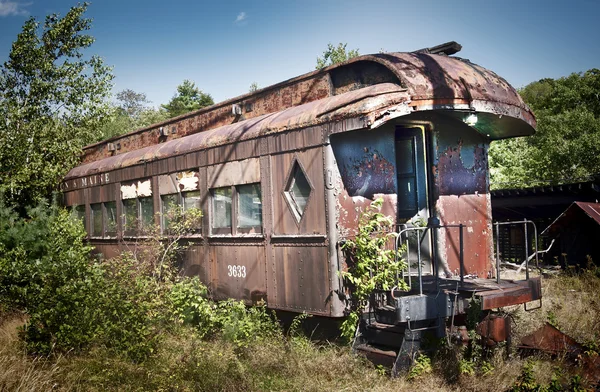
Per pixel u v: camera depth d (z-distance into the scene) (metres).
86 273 6.90
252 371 5.74
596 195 12.41
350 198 6.34
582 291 9.42
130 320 6.26
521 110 7.08
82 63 13.30
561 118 22.97
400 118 6.91
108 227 10.79
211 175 8.07
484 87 6.69
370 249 6.08
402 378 5.46
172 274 8.46
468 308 5.93
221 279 7.90
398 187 7.44
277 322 6.99
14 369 5.54
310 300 6.41
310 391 5.23
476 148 7.79
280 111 7.60
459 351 5.84
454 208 7.34
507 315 6.68
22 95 12.89
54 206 10.32
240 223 7.61
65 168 12.88
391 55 6.62
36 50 12.62
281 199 6.85
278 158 6.89
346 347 6.19
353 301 6.21
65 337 6.15
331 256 6.13
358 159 6.49
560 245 12.34
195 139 8.58
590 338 6.48
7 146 12.19
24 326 6.62
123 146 12.03
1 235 9.03
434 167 7.17
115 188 10.45
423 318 5.70
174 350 6.24
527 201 13.58
